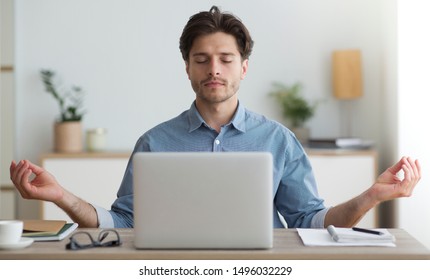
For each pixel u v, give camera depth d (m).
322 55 6.54
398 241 2.70
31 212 6.59
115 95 6.60
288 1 6.52
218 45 3.22
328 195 6.02
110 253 2.48
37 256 2.47
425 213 5.84
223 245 2.55
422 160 5.83
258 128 3.57
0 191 6.52
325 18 6.53
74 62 6.59
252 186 2.54
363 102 6.54
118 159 6.11
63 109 6.57
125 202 3.48
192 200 2.54
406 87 5.84
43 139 6.61
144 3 6.57
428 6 5.79
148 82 6.61
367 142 6.20
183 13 6.57
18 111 6.61
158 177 2.54
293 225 3.53
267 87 6.56
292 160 3.55
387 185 3.04
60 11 6.59
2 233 2.56
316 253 2.46
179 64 6.59
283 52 6.54
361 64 6.45
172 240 2.55
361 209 3.10
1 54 6.52
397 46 5.84
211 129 3.52
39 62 6.59
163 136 3.59
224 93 3.28
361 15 6.51
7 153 6.52
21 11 6.56
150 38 6.59
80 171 6.10
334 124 6.56
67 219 6.11
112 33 6.59
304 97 6.55
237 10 6.54
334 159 6.02
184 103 6.61
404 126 5.84
